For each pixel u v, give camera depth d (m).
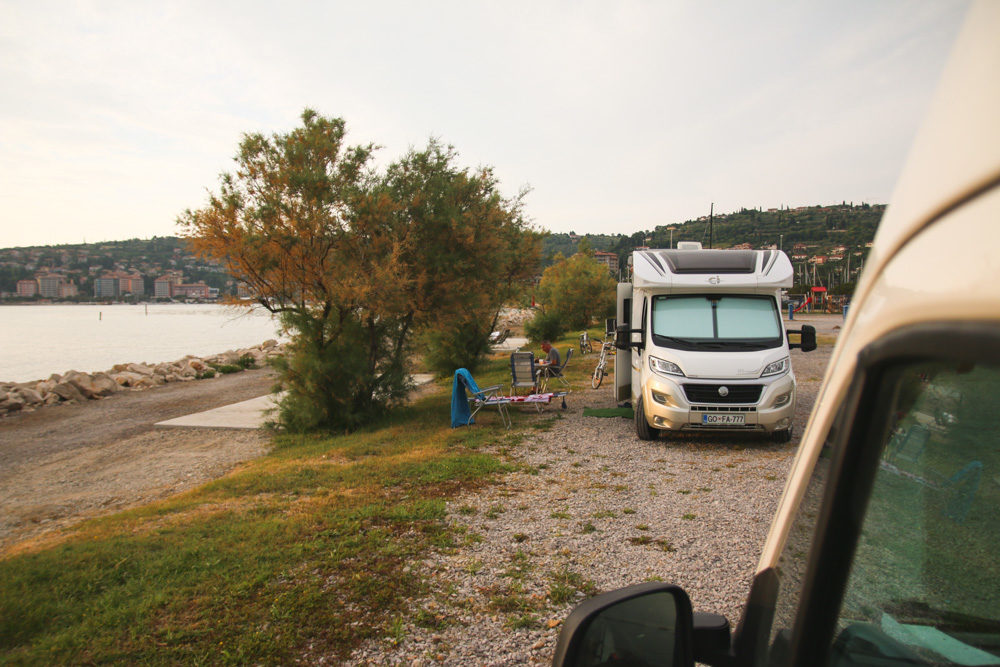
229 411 15.89
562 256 39.56
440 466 8.86
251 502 7.61
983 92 0.68
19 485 9.75
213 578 5.26
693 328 10.12
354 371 12.60
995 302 0.59
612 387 17.33
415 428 12.26
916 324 0.76
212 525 6.62
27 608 4.74
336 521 6.59
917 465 0.93
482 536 6.19
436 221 12.95
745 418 9.46
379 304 12.02
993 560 0.91
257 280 12.09
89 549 5.99
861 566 1.01
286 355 13.06
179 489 9.14
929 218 0.78
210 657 4.12
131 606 4.75
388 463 9.19
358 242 12.26
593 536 6.17
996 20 0.68
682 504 7.09
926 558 0.96
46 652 4.14
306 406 12.59
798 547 1.18
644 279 10.45
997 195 0.62
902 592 0.99
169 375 22.77
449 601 4.88
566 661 1.32
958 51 0.78
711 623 1.58
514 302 20.72
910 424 0.91
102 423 14.92
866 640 1.03
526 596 4.95
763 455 9.25
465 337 20.11
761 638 1.34
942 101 0.80
